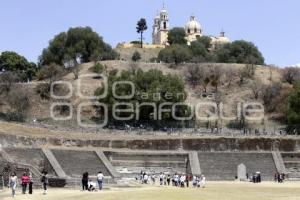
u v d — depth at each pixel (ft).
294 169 363.35
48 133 377.91
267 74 613.11
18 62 636.89
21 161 297.74
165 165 354.74
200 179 266.16
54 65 598.34
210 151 375.25
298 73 595.06
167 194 196.44
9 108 511.40
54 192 216.13
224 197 190.90
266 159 362.74
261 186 261.44
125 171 333.42
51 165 296.71
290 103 477.36
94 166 317.83
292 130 467.52
